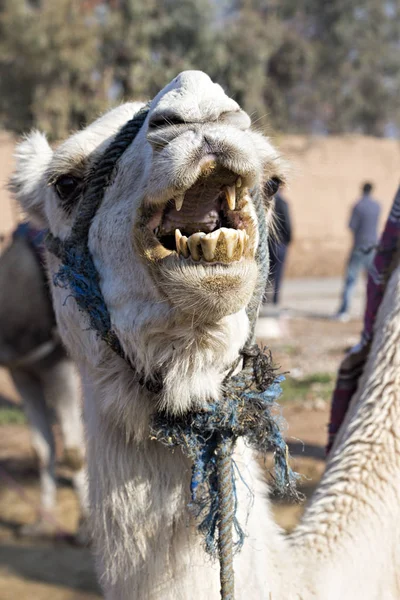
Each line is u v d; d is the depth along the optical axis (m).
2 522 6.75
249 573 2.34
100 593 5.37
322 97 34.91
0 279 6.30
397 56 38.12
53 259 2.79
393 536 2.65
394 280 3.05
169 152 2.01
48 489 6.66
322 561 2.55
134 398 2.38
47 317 6.20
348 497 2.71
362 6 36.75
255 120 2.93
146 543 2.35
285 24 35.31
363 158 28.20
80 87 22.25
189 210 2.12
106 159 2.47
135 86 22.17
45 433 6.68
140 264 2.22
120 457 2.40
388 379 2.89
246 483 2.38
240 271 2.01
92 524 2.49
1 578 5.64
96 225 2.45
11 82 22.17
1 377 11.62
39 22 21.47
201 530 2.24
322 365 10.82
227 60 24.08
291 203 26.92
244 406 2.31
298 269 24.47
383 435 2.81
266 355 2.40
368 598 2.52
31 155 3.05
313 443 7.34
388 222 3.17
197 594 2.30
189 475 2.37
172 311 2.17
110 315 2.37
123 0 22.66
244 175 2.02
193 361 2.25
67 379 6.35
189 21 23.50
